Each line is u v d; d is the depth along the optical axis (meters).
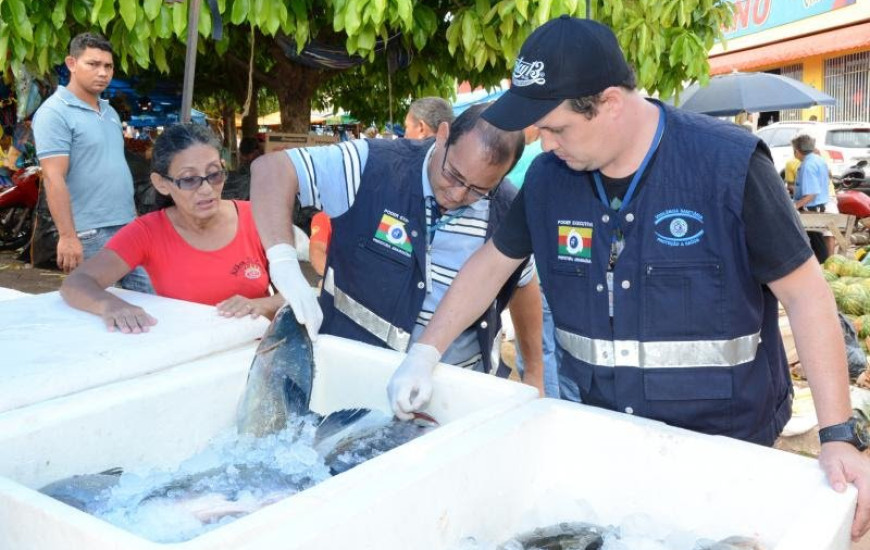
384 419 1.95
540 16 4.64
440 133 2.39
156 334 2.11
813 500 1.39
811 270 1.70
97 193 4.52
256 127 9.12
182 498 1.53
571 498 1.74
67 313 2.34
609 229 1.86
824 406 1.61
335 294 2.57
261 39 6.63
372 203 2.44
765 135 15.60
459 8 5.48
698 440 1.61
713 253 1.78
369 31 4.66
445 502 1.48
